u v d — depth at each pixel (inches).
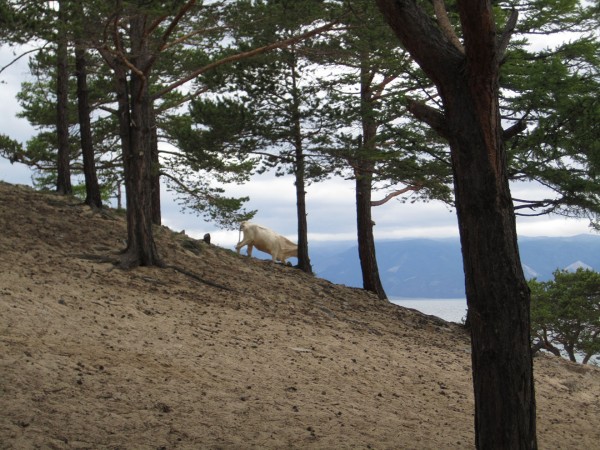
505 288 253.8
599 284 1578.5
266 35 711.7
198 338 500.4
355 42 729.0
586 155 708.7
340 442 331.6
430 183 882.1
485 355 254.7
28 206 840.3
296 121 917.8
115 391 336.8
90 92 1102.4
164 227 982.4
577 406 607.5
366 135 1006.4
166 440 289.4
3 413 279.6
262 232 1024.9
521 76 715.4
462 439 392.5
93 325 459.5
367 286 1011.9
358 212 1025.5
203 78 890.1
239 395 382.3
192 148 1016.2
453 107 262.2
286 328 616.4
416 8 267.7
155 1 554.3
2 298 455.8
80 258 677.3
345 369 516.4
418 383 533.6
